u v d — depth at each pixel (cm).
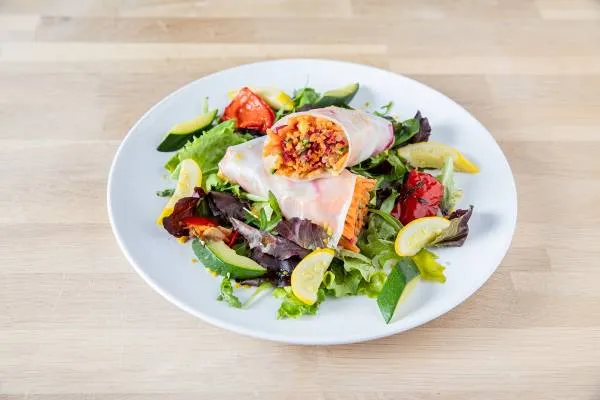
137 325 58
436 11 89
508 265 62
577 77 81
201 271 58
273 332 54
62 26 84
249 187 64
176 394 54
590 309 60
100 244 63
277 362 56
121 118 74
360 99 72
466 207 63
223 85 73
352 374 55
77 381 54
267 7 88
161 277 57
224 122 68
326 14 88
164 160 67
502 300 60
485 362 56
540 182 69
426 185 63
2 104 75
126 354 56
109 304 59
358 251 60
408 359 56
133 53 81
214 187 65
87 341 57
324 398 54
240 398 54
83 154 70
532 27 87
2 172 68
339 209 61
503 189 64
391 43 84
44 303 59
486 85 79
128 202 63
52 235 64
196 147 66
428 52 83
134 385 54
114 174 64
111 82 78
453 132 69
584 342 58
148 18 86
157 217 62
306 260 58
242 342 57
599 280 62
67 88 77
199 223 61
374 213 63
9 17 85
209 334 57
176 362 56
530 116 76
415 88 72
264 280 58
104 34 83
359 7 89
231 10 88
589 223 66
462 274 58
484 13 89
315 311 56
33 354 56
